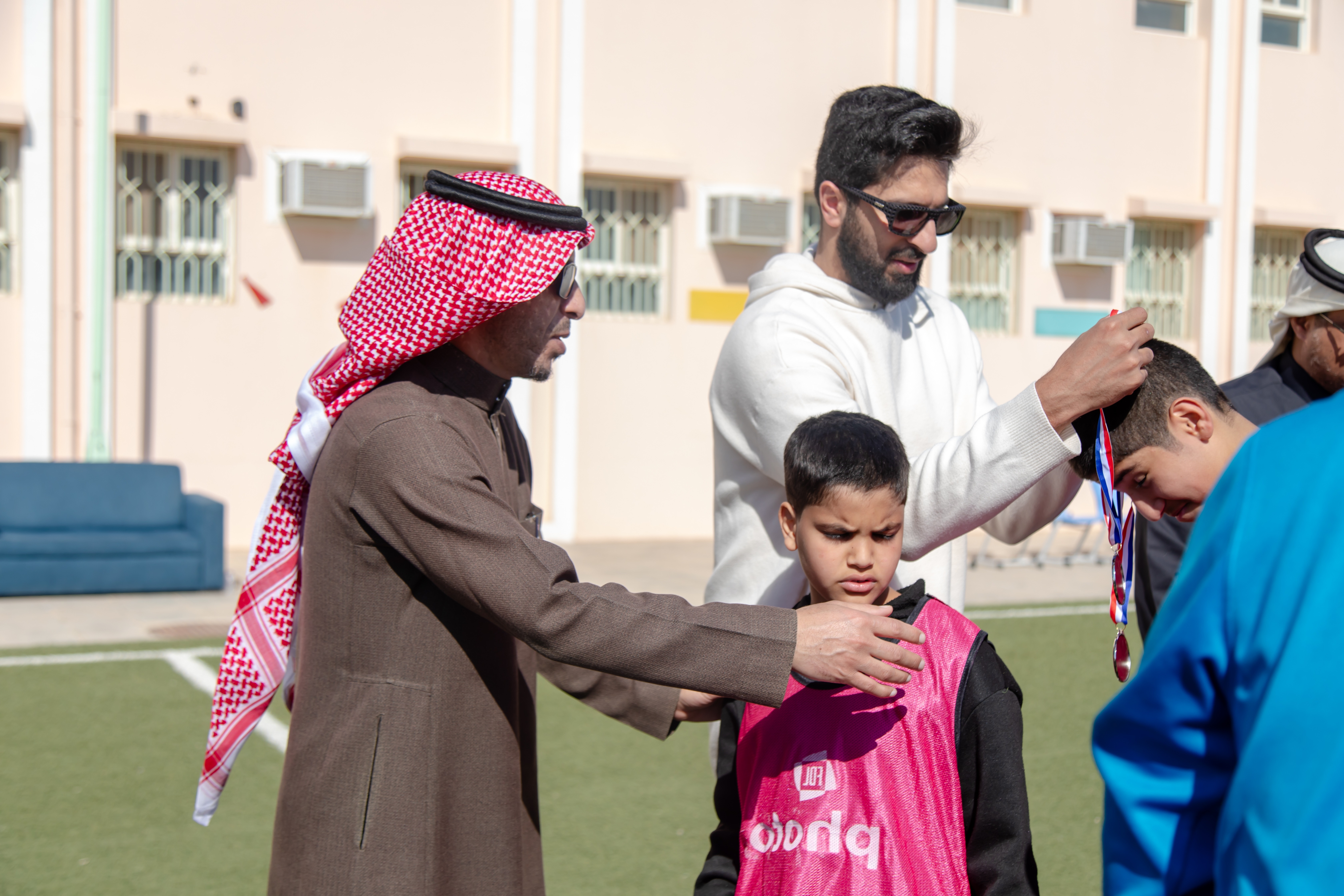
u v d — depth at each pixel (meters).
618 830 4.45
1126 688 1.39
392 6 11.16
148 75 10.47
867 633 1.91
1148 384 1.93
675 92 12.05
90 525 9.09
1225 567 1.29
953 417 2.67
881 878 1.90
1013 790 1.93
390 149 11.22
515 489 2.29
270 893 2.16
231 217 10.79
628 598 1.98
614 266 12.05
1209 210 13.99
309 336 11.02
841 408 2.32
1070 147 13.61
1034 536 12.26
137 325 10.52
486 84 11.48
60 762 5.16
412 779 2.04
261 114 10.82
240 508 10.88
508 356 2.16
